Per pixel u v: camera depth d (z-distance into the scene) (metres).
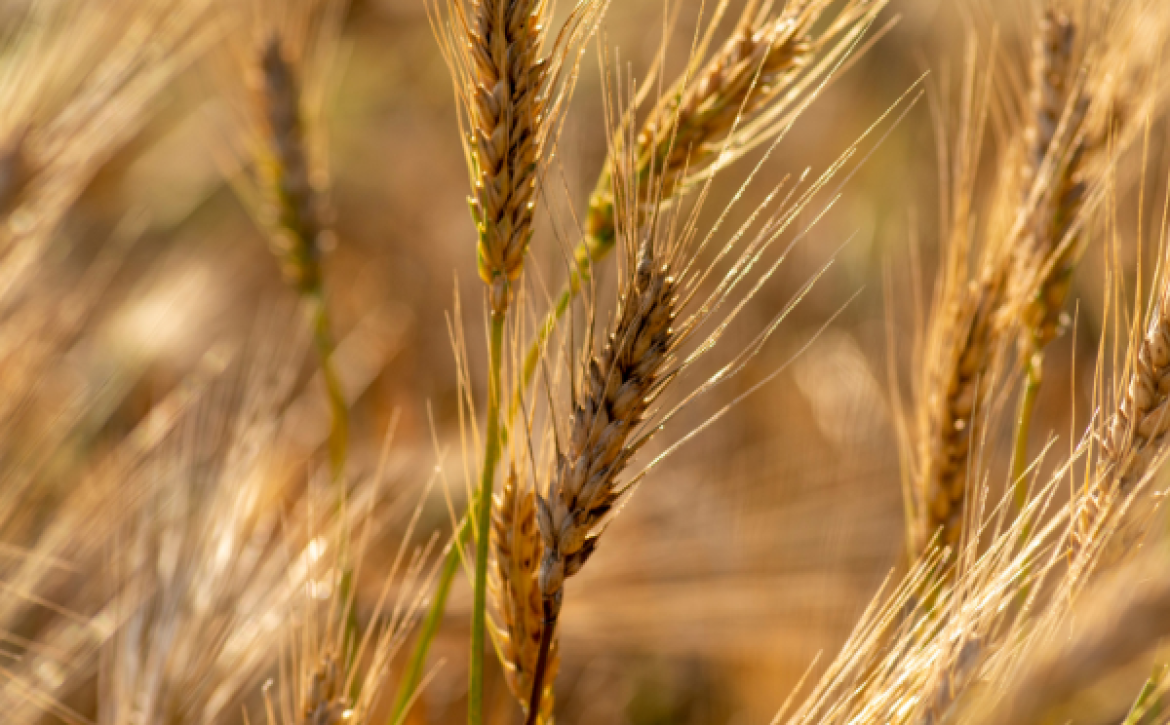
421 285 1.75
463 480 1.28
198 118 1.74
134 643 0.90
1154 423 0.77
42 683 0.93
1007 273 0.85
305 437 1.40
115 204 1.94
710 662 1.25
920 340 0.90
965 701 0.77
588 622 1.12
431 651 1.03
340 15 1.09
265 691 0.83
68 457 1.20
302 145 0.99
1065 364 1.33
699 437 1.36
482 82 0.77
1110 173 0.82
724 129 0.81
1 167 0.97
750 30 0.81
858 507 1.21
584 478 0.76
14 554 0.96
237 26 1.01
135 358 1.36
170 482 0.97
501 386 0.79
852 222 1.73
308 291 0.97
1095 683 0.74
